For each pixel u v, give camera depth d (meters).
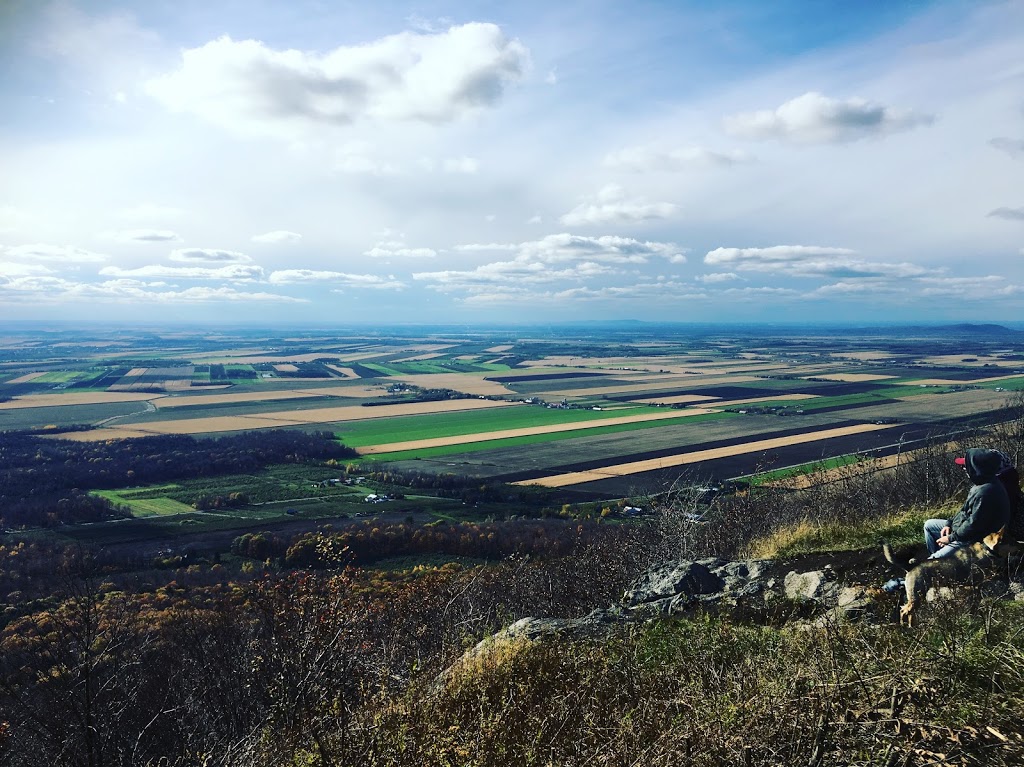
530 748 3.71
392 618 8.08
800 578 6.66
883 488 15.39
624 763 3.47
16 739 7.38
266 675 6.10
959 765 2.89
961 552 5.21
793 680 3.61
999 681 3.49
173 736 7.48
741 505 16.05
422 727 4.21
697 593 7.09
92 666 8.15
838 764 3.05
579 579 11.89
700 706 3.75
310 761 4.05
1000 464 5.20
